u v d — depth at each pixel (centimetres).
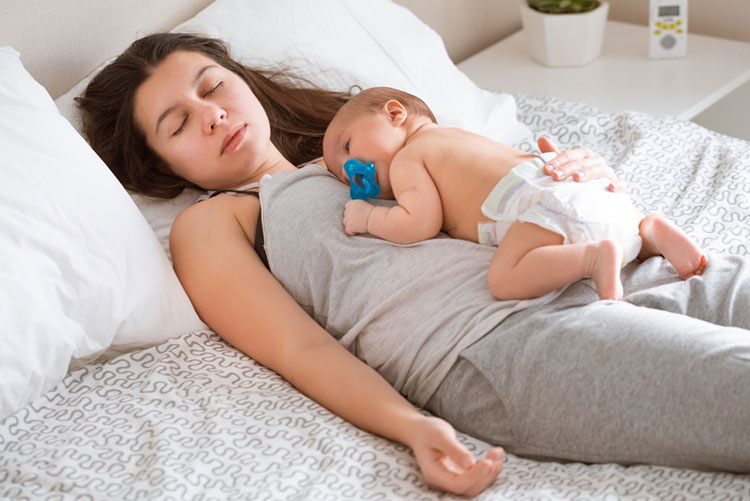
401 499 104
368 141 141
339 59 188
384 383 124
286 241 141
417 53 201
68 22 172
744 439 100
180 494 105
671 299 121
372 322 132
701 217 154
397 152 141
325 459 111
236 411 122
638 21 276
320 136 179
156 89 157
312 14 191
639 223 131
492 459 106
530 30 245
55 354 123
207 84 158
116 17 180
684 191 168
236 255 142
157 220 163
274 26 186
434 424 111
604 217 123
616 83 231
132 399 126
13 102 134
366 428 120
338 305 137
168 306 137
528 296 123
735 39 259
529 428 114
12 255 120
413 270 131
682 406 103
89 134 165
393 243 135
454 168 133
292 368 129
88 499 106
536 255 120
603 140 193
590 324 112
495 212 128
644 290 125
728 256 128
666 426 104
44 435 120
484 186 131
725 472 104
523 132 200
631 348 108
